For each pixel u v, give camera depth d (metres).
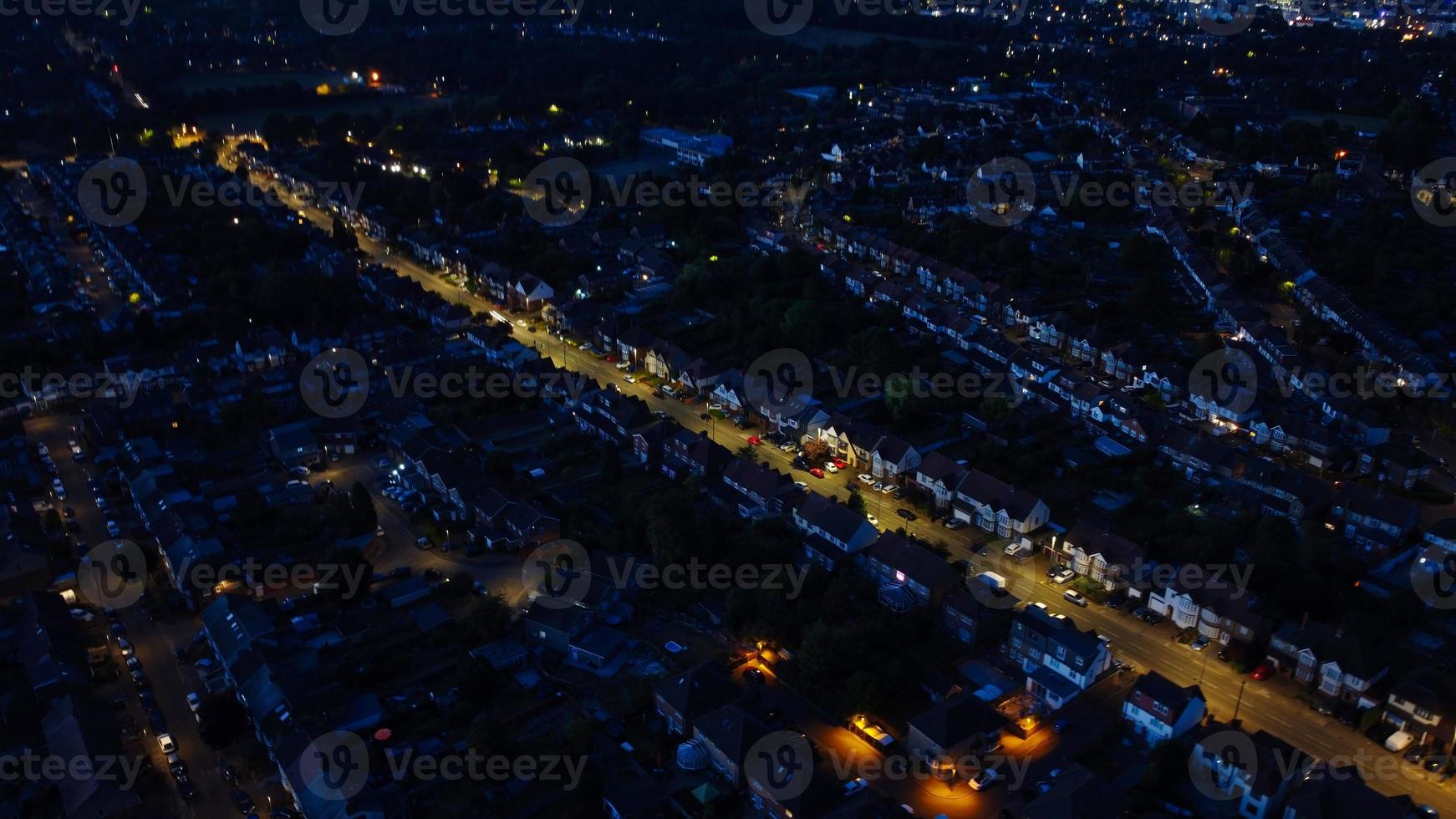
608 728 127.06
